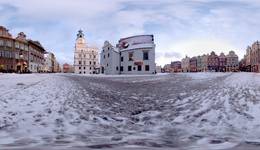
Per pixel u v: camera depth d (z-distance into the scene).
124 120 9.89
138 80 42.16
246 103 12.62
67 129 8.02
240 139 6.92
